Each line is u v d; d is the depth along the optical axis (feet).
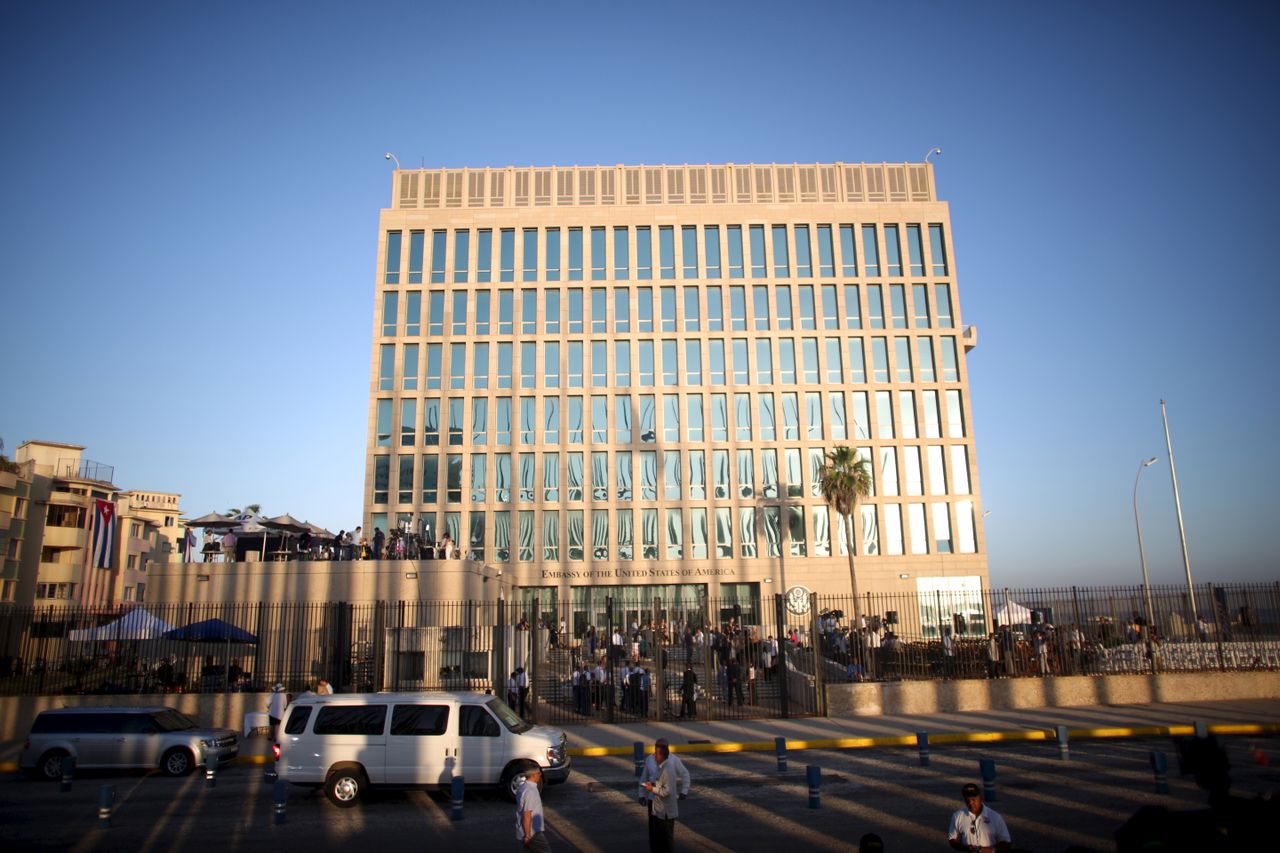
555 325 179.01
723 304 179.42
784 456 172.14
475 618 110.22
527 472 171.32
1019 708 75.05
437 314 178.70
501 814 43.98
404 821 42.78
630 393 175.42
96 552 190.39
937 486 170.91
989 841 25.13
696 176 188.24
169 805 47.50
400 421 172.76
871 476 170.71
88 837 40.11
